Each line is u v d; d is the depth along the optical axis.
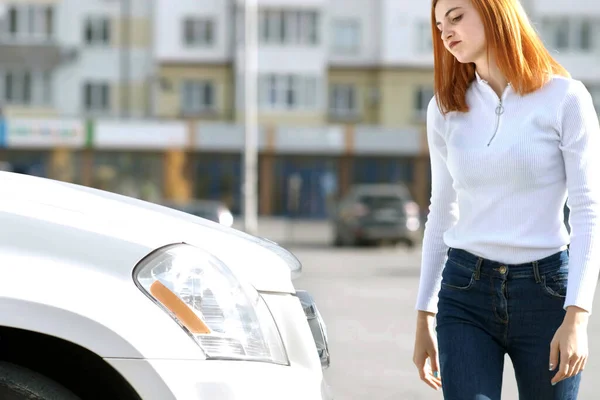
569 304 4.11
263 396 3.76
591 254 4.13
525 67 4.24
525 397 4.35
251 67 48.00
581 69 67.38
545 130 4.25
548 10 67.44
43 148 65.31
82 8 67.88
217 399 3.68
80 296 3.67
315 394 3.96
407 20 68.50
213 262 3.91
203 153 67.38
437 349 4.61
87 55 67.88
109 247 3.79
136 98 68.31
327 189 67.81
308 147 66.94
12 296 3.62
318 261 30.59
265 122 68.19
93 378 3.82
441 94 4.46
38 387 3.72
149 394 3.65
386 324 14.97
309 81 68.31
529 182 4.25
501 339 4.30
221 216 37.44
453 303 4.35
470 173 4.32
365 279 23.45
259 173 67.69
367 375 10.66
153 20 68.38
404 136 67.00
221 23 68.38
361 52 68.81
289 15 68.25
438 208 4.63
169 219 4.21
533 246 4.23
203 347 3.75
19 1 67.19
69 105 67.56
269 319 3.99
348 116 68.75
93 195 4.29
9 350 3.85
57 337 3.66
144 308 3.71
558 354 4.13
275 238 47.62
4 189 4.09
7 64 66.81
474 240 4.31
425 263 4.66
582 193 4.19
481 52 4.34
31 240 3.76
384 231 39.94
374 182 68.00
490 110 4.34
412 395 9.57
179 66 68.25
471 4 4.30
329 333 13.94
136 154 66.31
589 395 9.57
